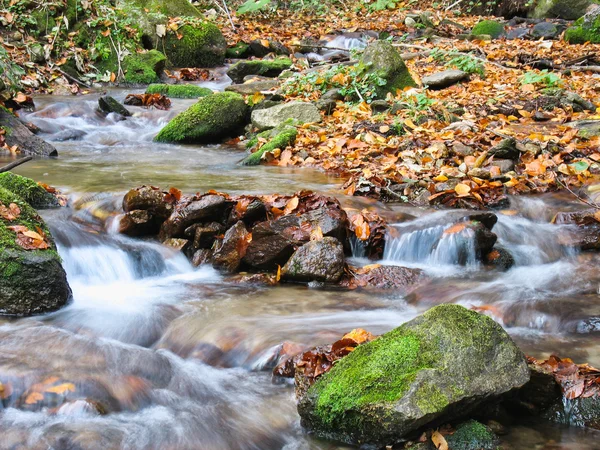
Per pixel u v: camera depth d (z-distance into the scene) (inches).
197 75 288.7
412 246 128.4
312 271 119.4
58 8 265.0
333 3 446.6
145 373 98.5
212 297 115.6
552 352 101.5
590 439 88.9
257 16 397.7
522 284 120.0
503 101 205.0
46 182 144.9
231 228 125.0
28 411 91.7
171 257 125.6
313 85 218.2
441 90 225.9
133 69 270.4
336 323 107.2
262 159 167.9
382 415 85.8
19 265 109.3
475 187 142.6
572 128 173.8
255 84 238.4
